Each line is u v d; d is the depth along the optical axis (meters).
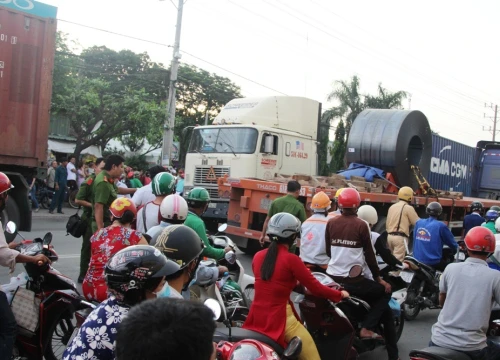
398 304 6.26
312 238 6.62
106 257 4.21
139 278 2.39
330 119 34.94
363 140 13.81
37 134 10.97
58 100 21.50
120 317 2.42
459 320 3.98
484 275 4.00
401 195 8.66
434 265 7.62
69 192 18.58
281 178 11.74
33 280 4.71
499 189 19.91
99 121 23.67
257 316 3.94
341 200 5.48
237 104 14.63
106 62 36.59
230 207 11.77
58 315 4.64
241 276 6.16
